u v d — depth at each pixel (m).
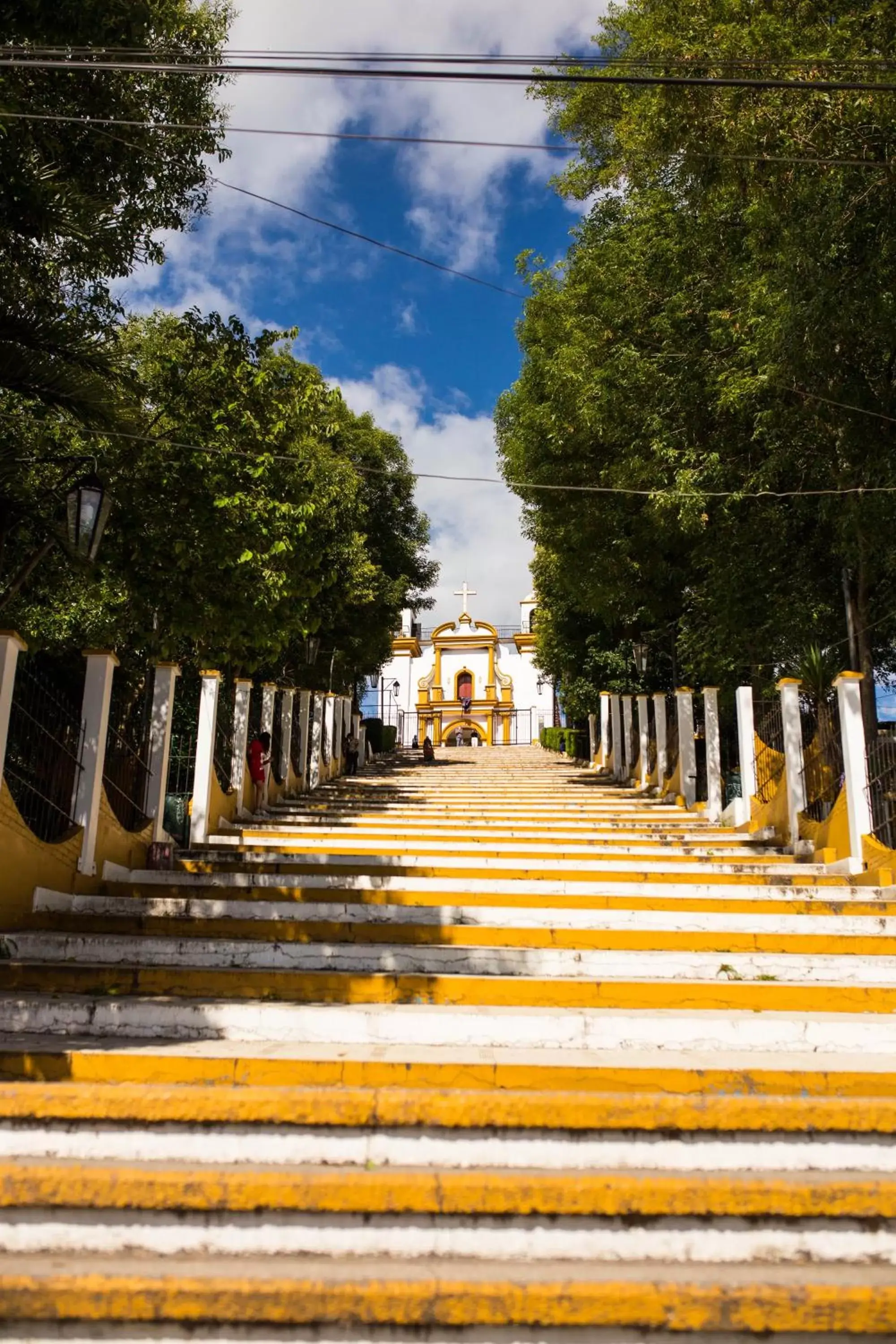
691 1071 4.20
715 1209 3.37
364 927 6.55
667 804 15.16
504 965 6.14
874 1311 3.01
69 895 7.09
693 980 6.04
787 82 5.09
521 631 46.03
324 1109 3.77
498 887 8.16
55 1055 4.24
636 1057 4.57
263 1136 3.75
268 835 11.29
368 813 13.87
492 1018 4.93
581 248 14.62
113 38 6.72
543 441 14.93
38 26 6.38
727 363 10.85
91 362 7.28
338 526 19.27
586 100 13.52
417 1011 4.96
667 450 11.38
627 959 6.17
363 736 26.03
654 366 11.98
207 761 11.05
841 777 10.09
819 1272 3.22
